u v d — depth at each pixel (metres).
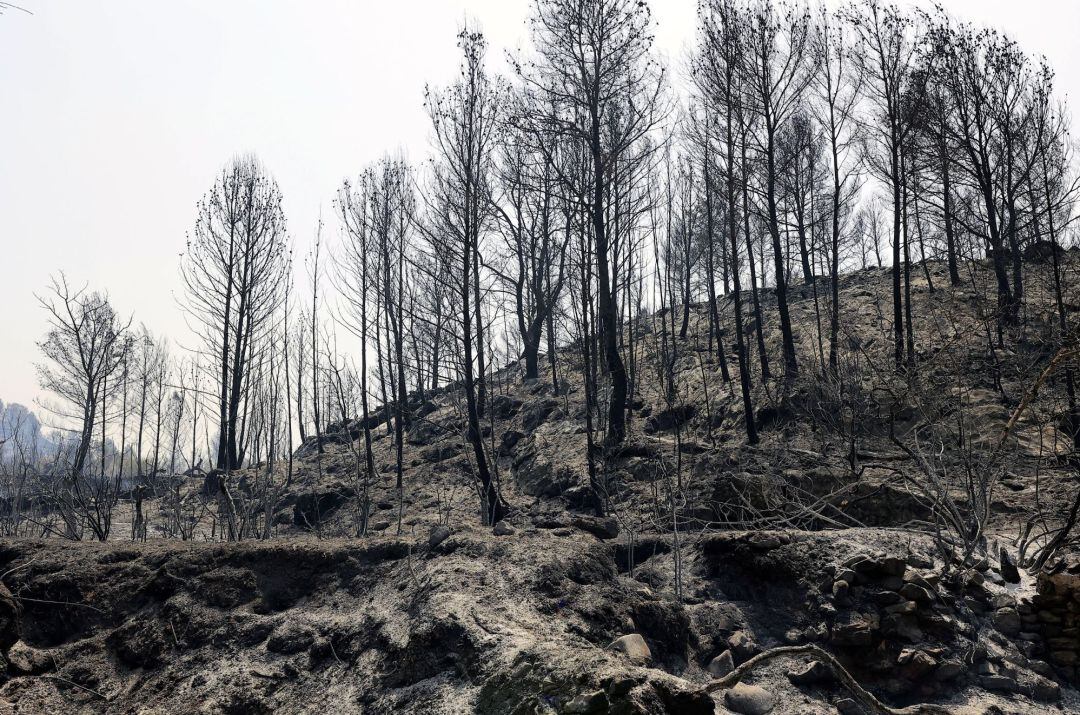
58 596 9.41
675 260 34.44
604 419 20.73
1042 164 21.86
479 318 18.08
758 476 12.11
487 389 28.86
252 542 10.24
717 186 23.92
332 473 23.69
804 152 29.66
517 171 22.19
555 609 8.09
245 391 26.62
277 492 21.11
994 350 19.09
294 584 9.45
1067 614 7.59
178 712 7.76
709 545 9.68
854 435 13.27
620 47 19.84
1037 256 23.62
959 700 7.12
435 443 23.66
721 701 7.36
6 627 8.84
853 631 7.71
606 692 5.84
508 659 6.81
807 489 12.02
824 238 34.16
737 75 21.31
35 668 8.59
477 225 17.34
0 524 14.59
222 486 13.02
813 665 7.52
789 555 8.98
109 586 9.62
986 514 9.05
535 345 29.69
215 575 9.50
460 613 7.70
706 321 31.36
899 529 9.79
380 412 30.42
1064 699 7.15
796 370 19.00
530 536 9.80
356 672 7.75
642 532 12.31
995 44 21.89
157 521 18.27
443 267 18.53
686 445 17.47
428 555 9.38
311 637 8.45
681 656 8.14
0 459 15.69
